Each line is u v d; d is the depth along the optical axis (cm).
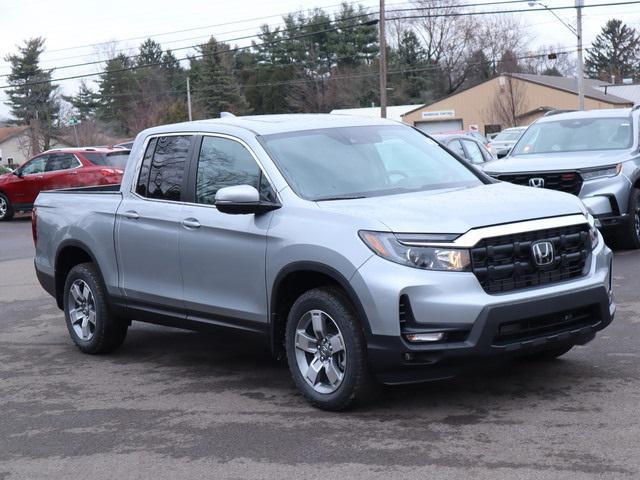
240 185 645
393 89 8331
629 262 1148
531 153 1303
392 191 648
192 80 8662
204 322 690
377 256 561
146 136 764
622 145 1255
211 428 586
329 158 669
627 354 707
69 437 586
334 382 594
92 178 2409
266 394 658
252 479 493
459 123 6569
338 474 491
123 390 694
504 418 567
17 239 2014
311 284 630
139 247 739
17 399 686
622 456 490
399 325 552
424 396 624
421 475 480
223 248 662
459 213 575
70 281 824
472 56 8650
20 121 8925
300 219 611
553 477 467
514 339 566
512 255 570
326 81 8619
